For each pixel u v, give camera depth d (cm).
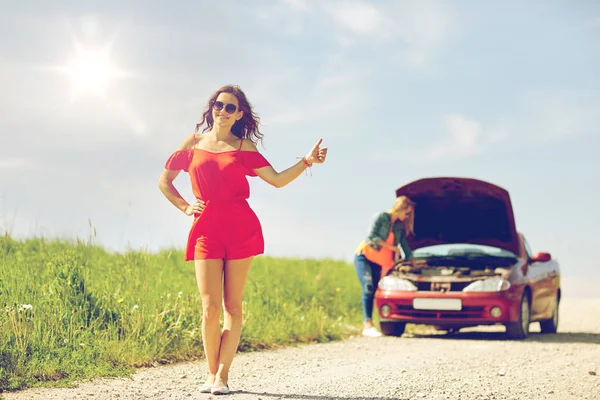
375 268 1237
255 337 970
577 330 1352
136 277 960
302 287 1403
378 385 652
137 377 681
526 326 1135
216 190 592
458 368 775
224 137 605
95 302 843
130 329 820
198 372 725
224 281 606
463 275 1123
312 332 1094
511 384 676
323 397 589
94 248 1177
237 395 589
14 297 777
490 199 1188
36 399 552
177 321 857
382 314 1154
